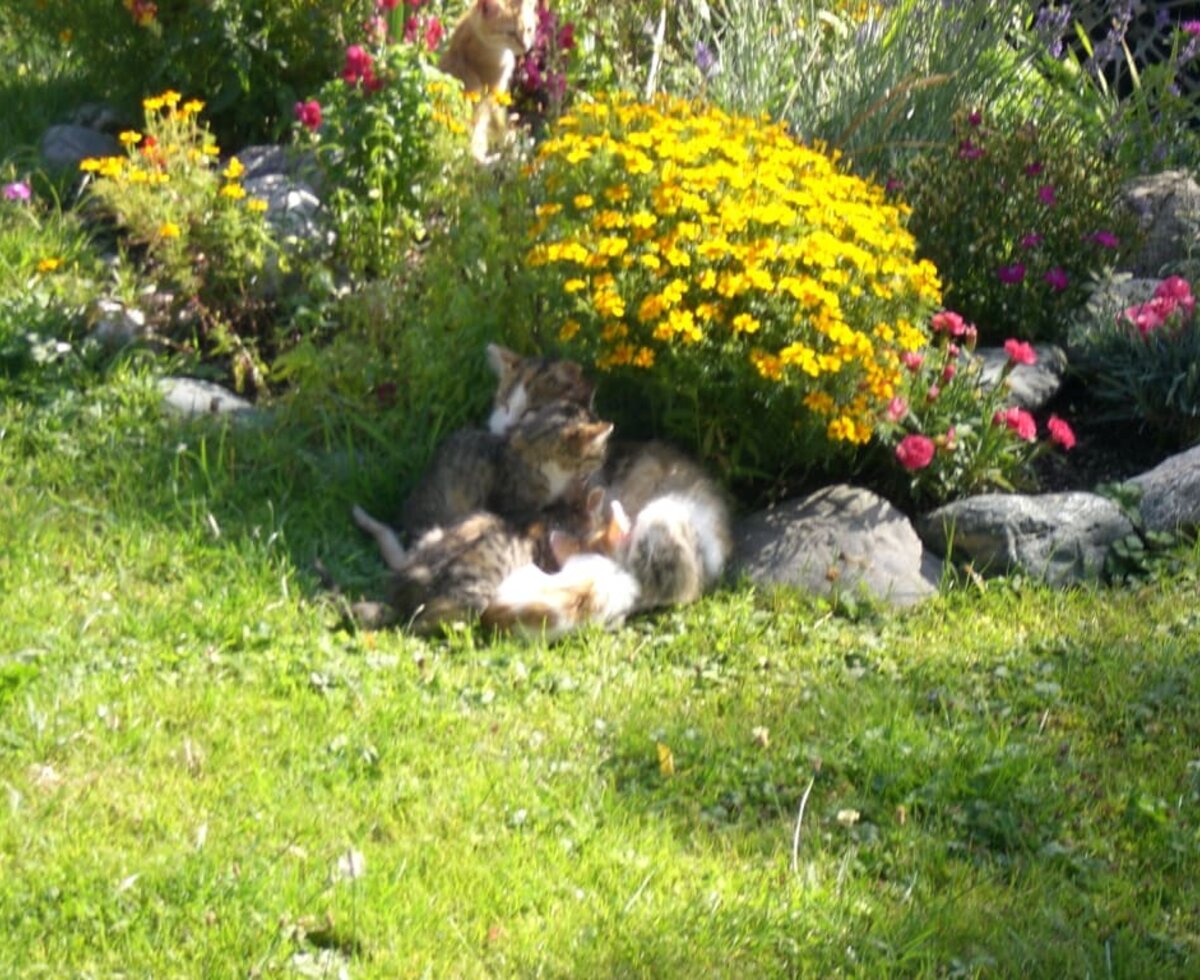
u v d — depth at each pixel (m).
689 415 4.36
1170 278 4.75
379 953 3.43
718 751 3.86
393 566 4.25
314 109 4.72
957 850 3.72
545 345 4.48
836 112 5.20
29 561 4.12
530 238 4.45
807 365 4.19
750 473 4.41
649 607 4.22
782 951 3.51
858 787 3.83
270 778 3.70
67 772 3.68
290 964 3.40
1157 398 4.68
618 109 4.53
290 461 4.42
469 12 5.30
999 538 4.37
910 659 4.13
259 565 4.18
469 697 3.94
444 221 4.73
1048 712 4.01
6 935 3.40
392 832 3.64
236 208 4.75
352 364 4.49
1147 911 3.64
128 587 4.11
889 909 3.60
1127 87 6.41
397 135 4.71
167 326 4.72
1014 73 5.52
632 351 4.27
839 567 4.31
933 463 4.46
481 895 3.54
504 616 4.09
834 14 5.58
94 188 4.77
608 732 3.89
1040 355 4.77
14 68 5.74
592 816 3.71
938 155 5.01
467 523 4.18
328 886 3.51
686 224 4.26
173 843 3.56
